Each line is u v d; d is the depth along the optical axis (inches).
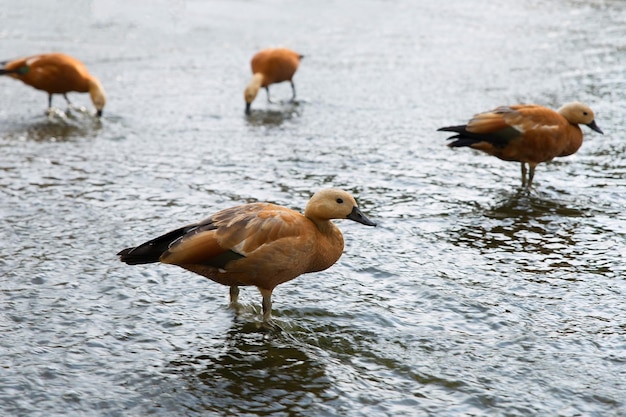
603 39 1101.1
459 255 458.0
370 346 356.8
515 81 900.6
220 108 814.5
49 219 505.4
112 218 509.4
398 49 1058.1
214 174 609.0
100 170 614.9
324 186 583.2
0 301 388.5
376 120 767.7
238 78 925.2
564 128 551.2
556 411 305.1
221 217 354.9
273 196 558.6
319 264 366.0
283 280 359.9
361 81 914.1
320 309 389.4
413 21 1216.2
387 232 493.4
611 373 331.9
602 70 941.2
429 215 524.1
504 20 1229.7
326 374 331.6
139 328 367.9
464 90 866.1
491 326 374.0
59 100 844.0
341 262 446.9
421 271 435.8
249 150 676.1
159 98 840.9
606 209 532.4
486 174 611.2
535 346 354.6
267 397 314.0
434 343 358.6
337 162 641.6
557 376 329.7
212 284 417.1
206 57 1004.6
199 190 570.9
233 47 1049.5
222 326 373.1
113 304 390.9
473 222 510.3
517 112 549.3
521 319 380.2
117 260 443.2
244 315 383.9
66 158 645.9
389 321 378.6
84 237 476.4
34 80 769.6
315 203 362.3
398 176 606.5
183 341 357.7
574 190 572.1
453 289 412.5
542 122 545.3
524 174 575.5
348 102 835.4
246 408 306.0
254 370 334.6
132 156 655.1
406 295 406.3
